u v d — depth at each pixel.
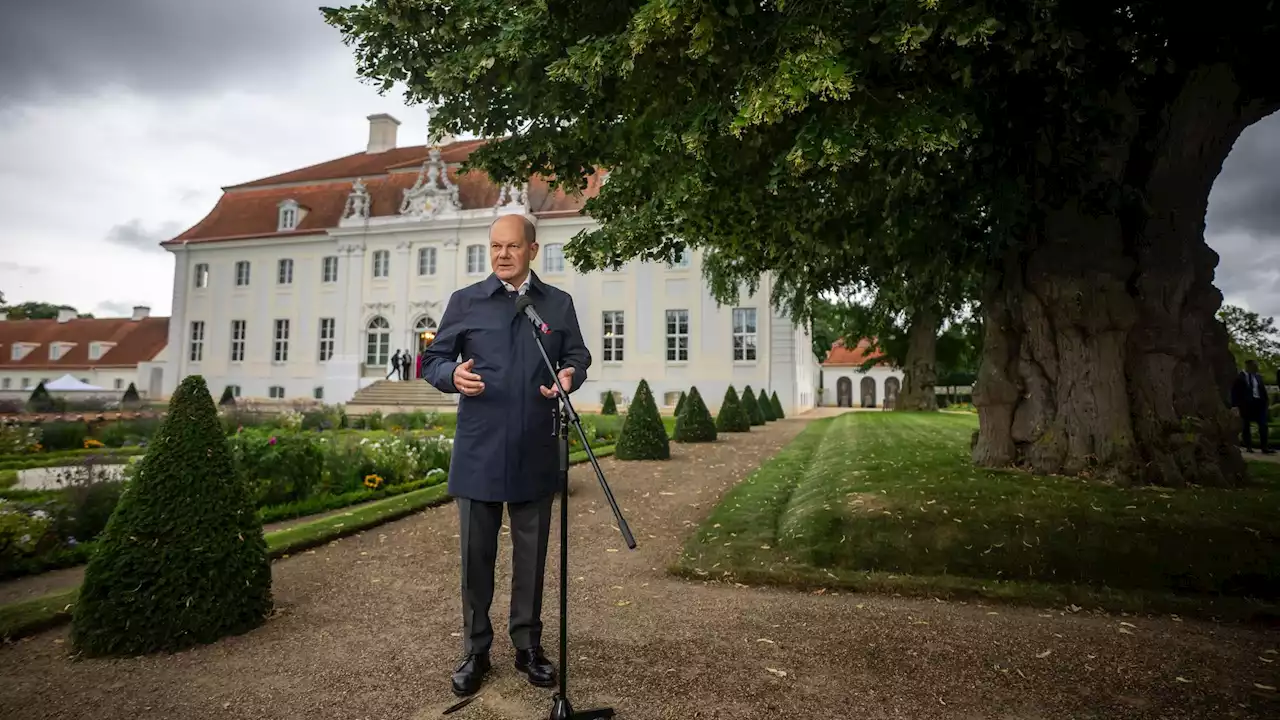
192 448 3.44
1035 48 3.99
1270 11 4.23
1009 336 6.34
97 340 44.00
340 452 8.69
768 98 3.30
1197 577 3.78
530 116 5.23
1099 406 5.54
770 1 3.99
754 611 3.63
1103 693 2.60
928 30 3.33
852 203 5.71
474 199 30.48
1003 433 6.21
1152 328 5.53
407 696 2.62
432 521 6.29
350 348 31.22
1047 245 5.86
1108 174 5.43
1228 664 2.87
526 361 2.74
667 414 26.23
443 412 22.89
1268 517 4.15
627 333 28.06
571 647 3.11
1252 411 10.14
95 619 3.08
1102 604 3.62
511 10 4.49
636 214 5.78
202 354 33.88
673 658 2.96
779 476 7.93
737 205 5.81
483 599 2.73
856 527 4.64
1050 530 4.24
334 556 5.01
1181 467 5.31
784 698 2.56
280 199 34.84
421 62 4.89
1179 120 5.37
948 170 5.38
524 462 2.69
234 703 2.58
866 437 10.66
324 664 2.96
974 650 3.04
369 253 31.42
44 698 2.64
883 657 2.96
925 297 9.20
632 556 4.93
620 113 5.16
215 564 3.31
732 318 27.47
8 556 4.96
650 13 3.40
